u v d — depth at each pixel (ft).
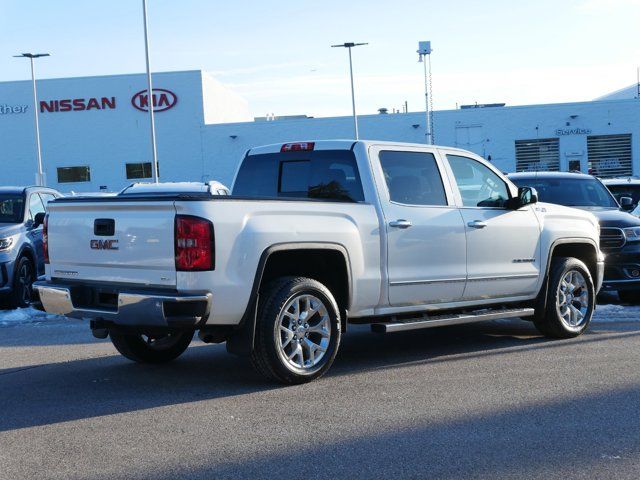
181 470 14.37
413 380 21.33
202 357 25.34
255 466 14.52
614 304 38.42
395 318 23.57
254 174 25.77
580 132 159.22
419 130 159.84
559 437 15.98
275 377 20.44
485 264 25.30
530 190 25.89
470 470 14.14
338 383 21.07
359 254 21.91
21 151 167.73
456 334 29.45
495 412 17.89
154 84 166.09
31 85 167.22
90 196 22.53
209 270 18.88
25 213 41.29
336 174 23.68
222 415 18.01
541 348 25.88
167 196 19.25
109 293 20.45
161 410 18.54
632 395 19.19
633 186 48.91
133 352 23.66
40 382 21.81
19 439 16.39
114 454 15.33
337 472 14.14
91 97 166.81
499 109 159.63
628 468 14.12
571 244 28.84
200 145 166.09
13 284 38.37
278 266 21.50
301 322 20.79
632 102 157.99
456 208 24.71
